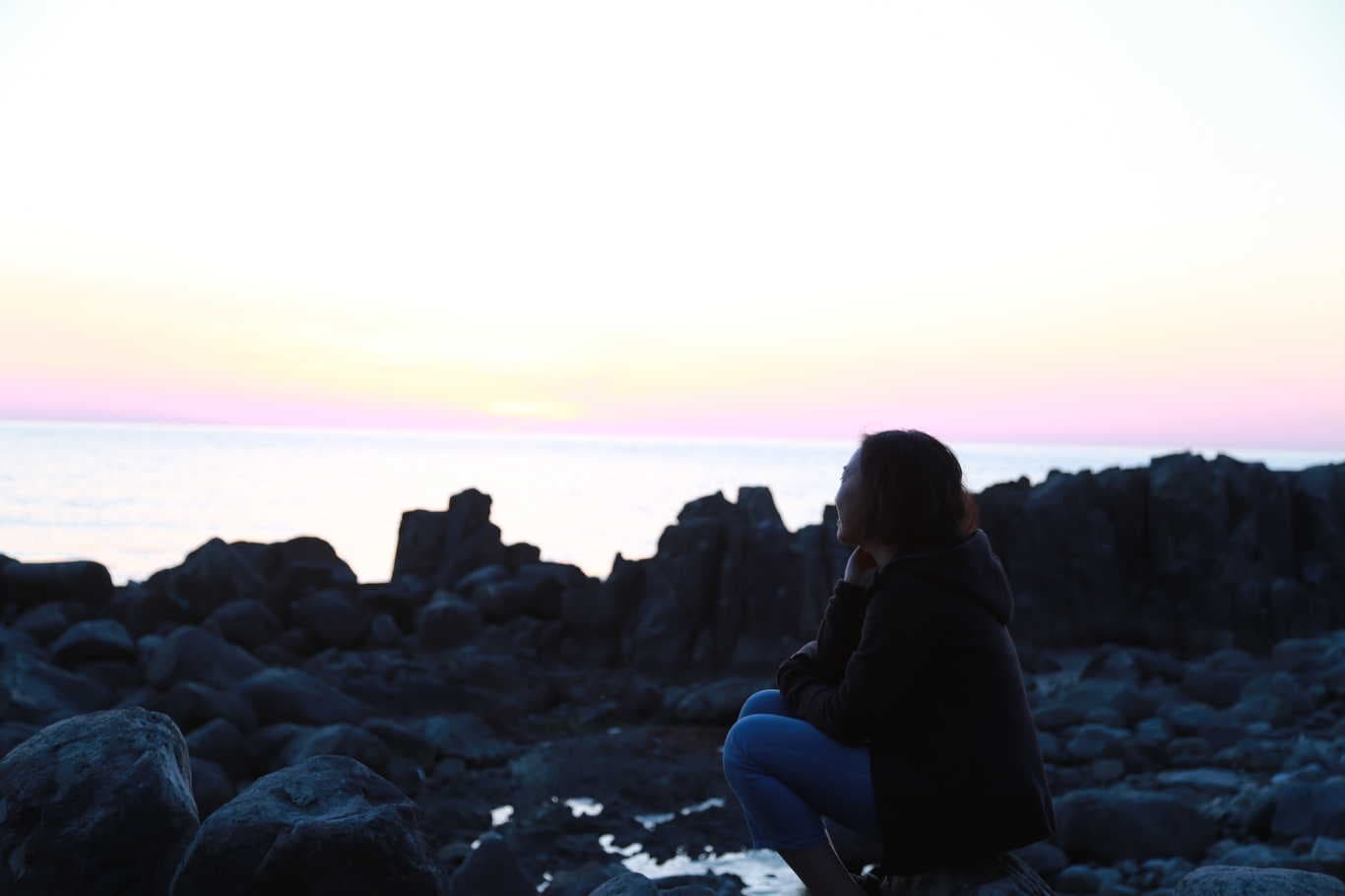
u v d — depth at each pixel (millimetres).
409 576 15586
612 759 9547
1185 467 16422
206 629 11992
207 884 3182
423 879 3307
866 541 3221
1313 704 11359
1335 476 16812
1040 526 15969
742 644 13805
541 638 13930
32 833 3404
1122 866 7293
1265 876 3715
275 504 67062
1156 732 10383
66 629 11500
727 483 121750
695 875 6855
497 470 151750
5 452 153875
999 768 2986
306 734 8766
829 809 3143
